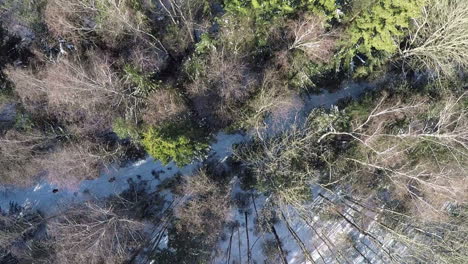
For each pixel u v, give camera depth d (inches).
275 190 944.9
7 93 920.9
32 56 952.3
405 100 952.3
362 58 1006.4
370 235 937.5
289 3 836.6
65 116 943.7
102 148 971.9
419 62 988.6
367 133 927.0
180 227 929.5
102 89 885.8
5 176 955.3
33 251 920.9
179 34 959.6
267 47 941.2
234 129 1011.3
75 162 944.9
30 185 1010.1
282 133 983.6
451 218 897.5
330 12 859.4
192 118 967.0
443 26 865.5
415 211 941.2
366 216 975.6
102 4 853.8
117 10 855.1
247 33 892.0
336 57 946.7
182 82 978.7
